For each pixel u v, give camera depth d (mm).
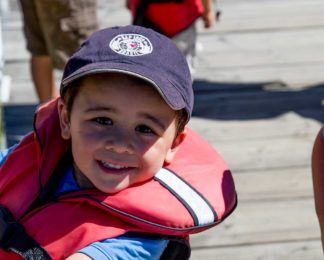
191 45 4793
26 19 4812
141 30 1996
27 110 5523
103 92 1911
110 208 1950
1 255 2055
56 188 2133
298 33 7160
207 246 3840
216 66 6359
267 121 5289
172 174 2076
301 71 6258
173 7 4629
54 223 2004
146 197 1977
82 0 4391
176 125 2014
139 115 1917
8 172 2219
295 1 8125
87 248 1898
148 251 1948
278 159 4727
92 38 1984
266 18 7562
